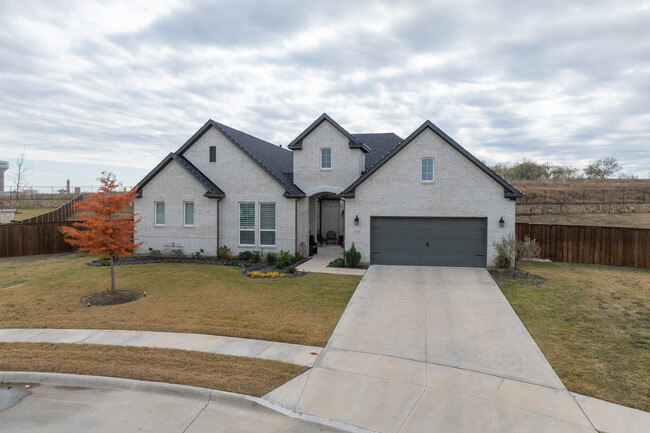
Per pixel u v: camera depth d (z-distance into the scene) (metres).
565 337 9.50
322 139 21.23
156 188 21.47
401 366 8.06
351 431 5.94
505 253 16.52
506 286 14.45
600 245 19.08
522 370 7.84
